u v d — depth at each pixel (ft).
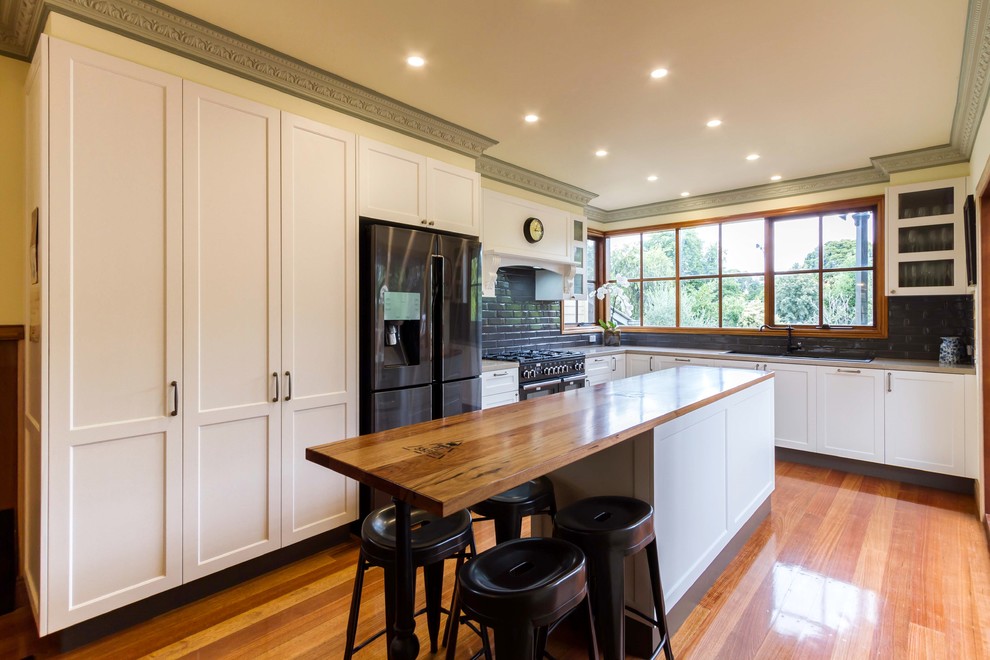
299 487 8.23
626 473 6.13
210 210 7.15
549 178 14.73
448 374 10.16
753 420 9.45
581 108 9.78
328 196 8.59
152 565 6.66
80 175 6.03
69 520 5.99
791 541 9.02
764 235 15.89
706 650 6.06
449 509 3.44
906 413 11.98
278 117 7.91
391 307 9.16
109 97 6.23
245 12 6.72
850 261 14.39
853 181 14.02
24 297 7.08
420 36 7.34
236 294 7.43
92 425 6.14
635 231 18.75
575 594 4.14
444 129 10.54
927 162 12.23
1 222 6.97
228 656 5.98
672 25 7.02
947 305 12.75
